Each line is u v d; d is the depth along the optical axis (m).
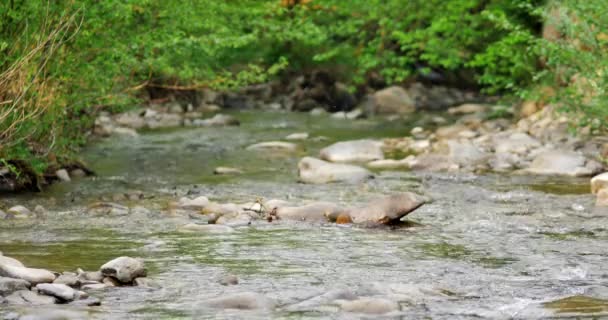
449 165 25.20
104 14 21.20
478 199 20.38
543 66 35.66
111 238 16.00
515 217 18.17
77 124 23.48
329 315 11.25
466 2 40.25
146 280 12.86
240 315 11.22
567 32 25.34
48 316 10.81
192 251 14.98
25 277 12.19
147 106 39.84
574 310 11.55
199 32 31.11
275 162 26.89
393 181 23.12
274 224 17.42
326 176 23.48
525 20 38.78
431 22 42.16
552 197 20.52
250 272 13.57
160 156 27.98
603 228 17.08
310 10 46.84
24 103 18.50
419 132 34.41
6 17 19.80
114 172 24.77
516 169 24.89
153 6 24.50
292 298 12.09
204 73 29.28
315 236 16.27
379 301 11.54
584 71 25.19
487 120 36.19
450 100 46.97
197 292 12.38
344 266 14.02
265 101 45.38
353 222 17.59
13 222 17.53
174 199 20.61
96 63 21.97
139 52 24.12
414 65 50.19
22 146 20.58
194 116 39.66
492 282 13.09
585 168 23.78
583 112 26.70
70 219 17.92
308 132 34.72
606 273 13.66
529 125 32.00
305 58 47.78
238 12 40.34
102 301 11.81
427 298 12.12
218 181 23.41
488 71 38.00
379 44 44.41
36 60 19.86
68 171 24.02
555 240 16.03
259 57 46.88
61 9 20.00
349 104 45.94
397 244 15.67
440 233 16.62
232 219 17.81
